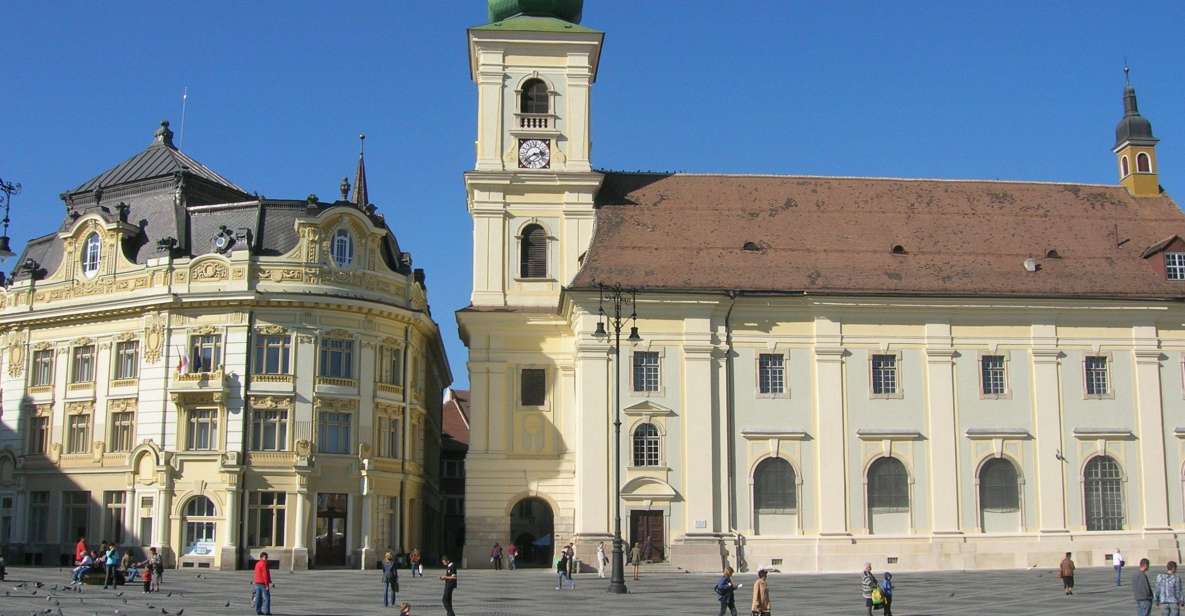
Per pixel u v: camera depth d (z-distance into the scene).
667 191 73.12
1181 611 43.47
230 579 58.12
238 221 72.00
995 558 64.62
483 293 70.12
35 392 73.75
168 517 67.44
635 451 63.88
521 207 71.38
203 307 68.88
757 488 64.31
